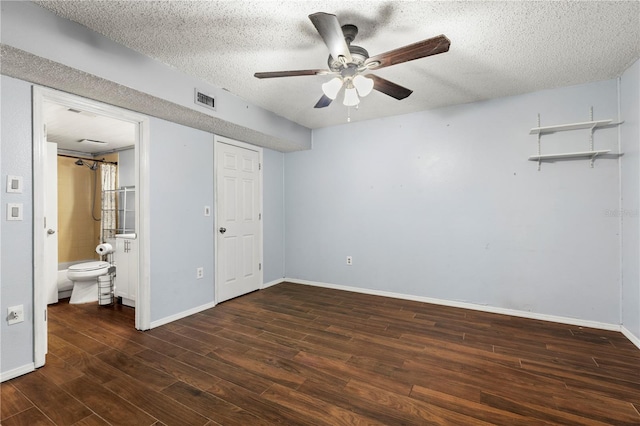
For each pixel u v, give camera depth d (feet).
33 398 5.65
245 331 8.84
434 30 6.28
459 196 10.93
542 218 9.66
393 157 12.19
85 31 6.15
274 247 14.65
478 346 7.79
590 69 8.14
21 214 6.45
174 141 9.75
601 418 5.08
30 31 5.39
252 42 6.73
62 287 12.27
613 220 8.77
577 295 9.21
